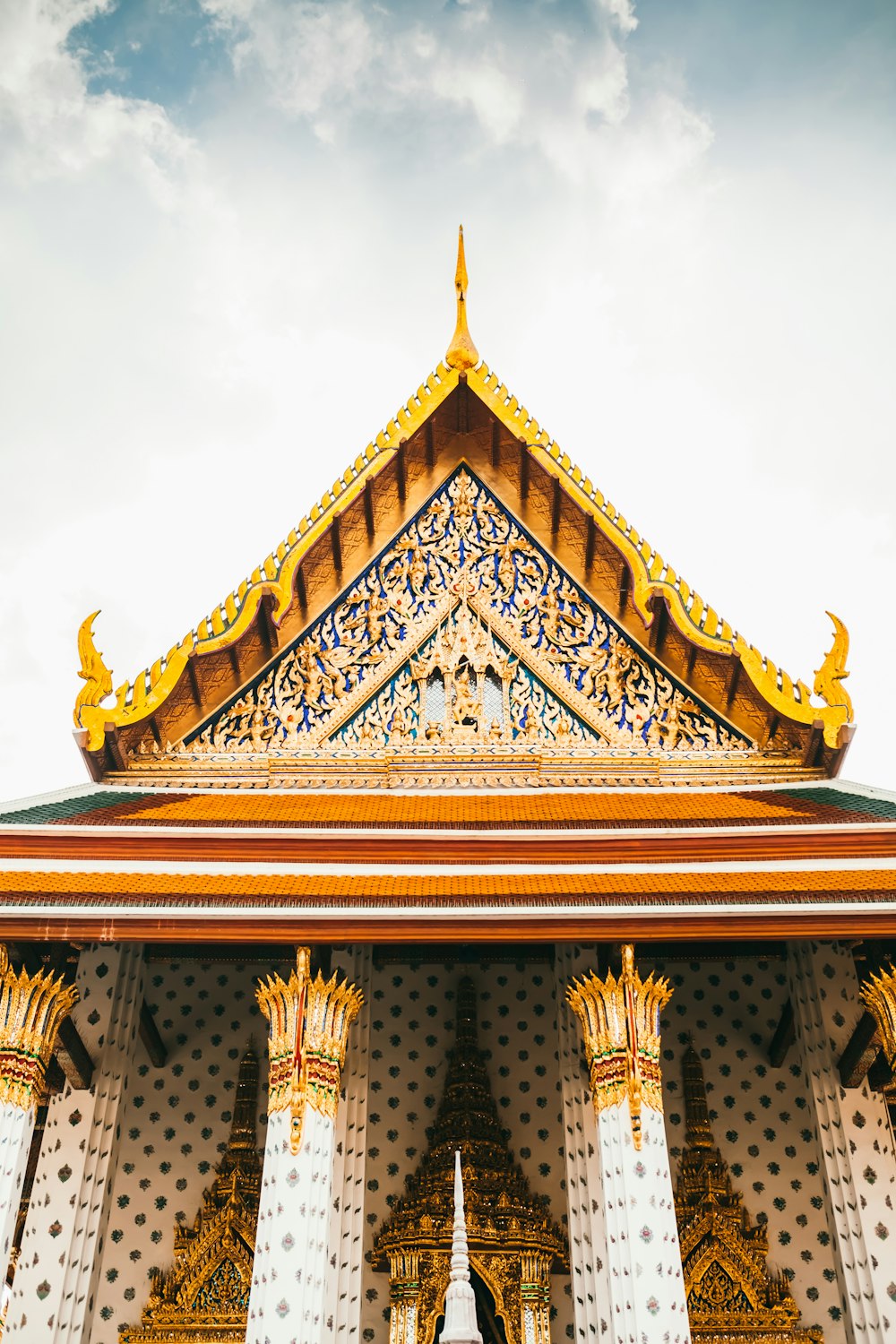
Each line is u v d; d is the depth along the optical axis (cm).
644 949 1180
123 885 891
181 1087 1221
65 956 942
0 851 919
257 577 1183
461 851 940
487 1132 1156
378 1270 1110
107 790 1112
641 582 1205
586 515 1258
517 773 1157
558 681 1218
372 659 1229
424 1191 1118
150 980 1283
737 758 1167
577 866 937
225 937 866
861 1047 988
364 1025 1015
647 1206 828
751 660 1152
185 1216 1148
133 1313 1100
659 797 1109
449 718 1196
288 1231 812
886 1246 956
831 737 1120
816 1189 1163
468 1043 1214
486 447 1349
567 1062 998
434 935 871
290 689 1205
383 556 1295
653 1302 793
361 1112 982
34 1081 868
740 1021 1259
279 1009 903
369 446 1280
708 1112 1203
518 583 1280
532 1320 1041
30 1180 1177
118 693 1111
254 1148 1170
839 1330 1096
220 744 1170
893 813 1002
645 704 1202
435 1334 1042
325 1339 867
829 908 867
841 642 1168
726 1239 1123
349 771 1153
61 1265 948
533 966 1295
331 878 918
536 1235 1085
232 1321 1086
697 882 911
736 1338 1082
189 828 943
